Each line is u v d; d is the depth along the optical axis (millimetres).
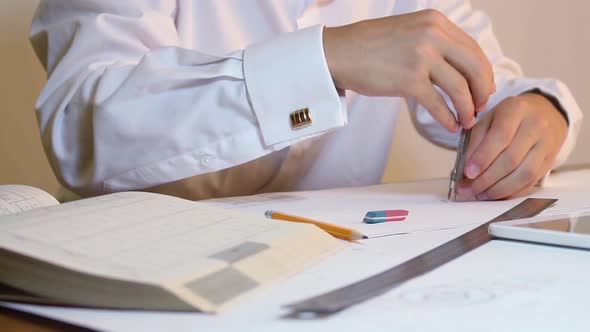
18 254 311
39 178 1196
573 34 1657
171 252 334
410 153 1558
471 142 688
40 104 716
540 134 694
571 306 289
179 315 285
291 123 626
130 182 669
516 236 432
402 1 1089
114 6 758
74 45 724
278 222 409
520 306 290
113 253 326
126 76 677
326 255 388
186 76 633
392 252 403
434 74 610
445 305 292
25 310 308
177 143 641
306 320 276
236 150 644
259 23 935
